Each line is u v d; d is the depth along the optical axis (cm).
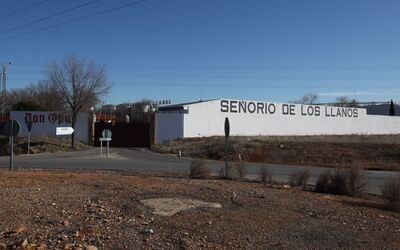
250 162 3712
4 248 720
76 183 1480
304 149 4359
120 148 5303
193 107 6069
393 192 1312
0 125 2692
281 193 1438
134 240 806
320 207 1208
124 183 1515
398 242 894
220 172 2203
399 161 3762
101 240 792
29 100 7438
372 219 1102
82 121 5491
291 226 971
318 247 831
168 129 5806
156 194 1260
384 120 9562
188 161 3353
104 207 1068
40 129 5559
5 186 1348
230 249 788
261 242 841
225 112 6438
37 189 1297
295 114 7438
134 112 9619
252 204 1186
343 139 6238
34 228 851
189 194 1284
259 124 6875
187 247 775
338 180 1622
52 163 2997
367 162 3688
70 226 877
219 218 1006
